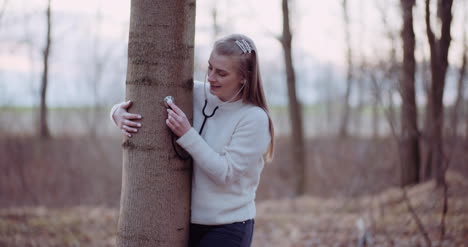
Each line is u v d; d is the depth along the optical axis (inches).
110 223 234.7
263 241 216.8
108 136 582.9
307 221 244.5
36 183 353.4
